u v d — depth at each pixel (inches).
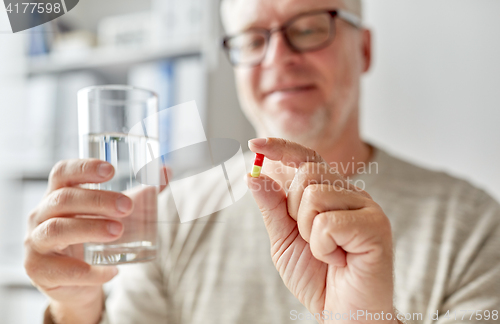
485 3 33.8
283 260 14.2
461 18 34.6
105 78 45.5
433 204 22.8
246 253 23.6
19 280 40.9
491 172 33.8
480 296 19.3
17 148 42.6
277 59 22.8
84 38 44.0
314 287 13.8
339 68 22.9
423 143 35.9
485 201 22.9
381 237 12.4
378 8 37.6
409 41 36.5
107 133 14.8
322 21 22.8
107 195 14.5
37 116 42.3
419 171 24.6
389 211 22.8
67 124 41.4
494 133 33.7
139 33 42.2
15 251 41.9
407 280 21.0
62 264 16.3
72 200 14.8
